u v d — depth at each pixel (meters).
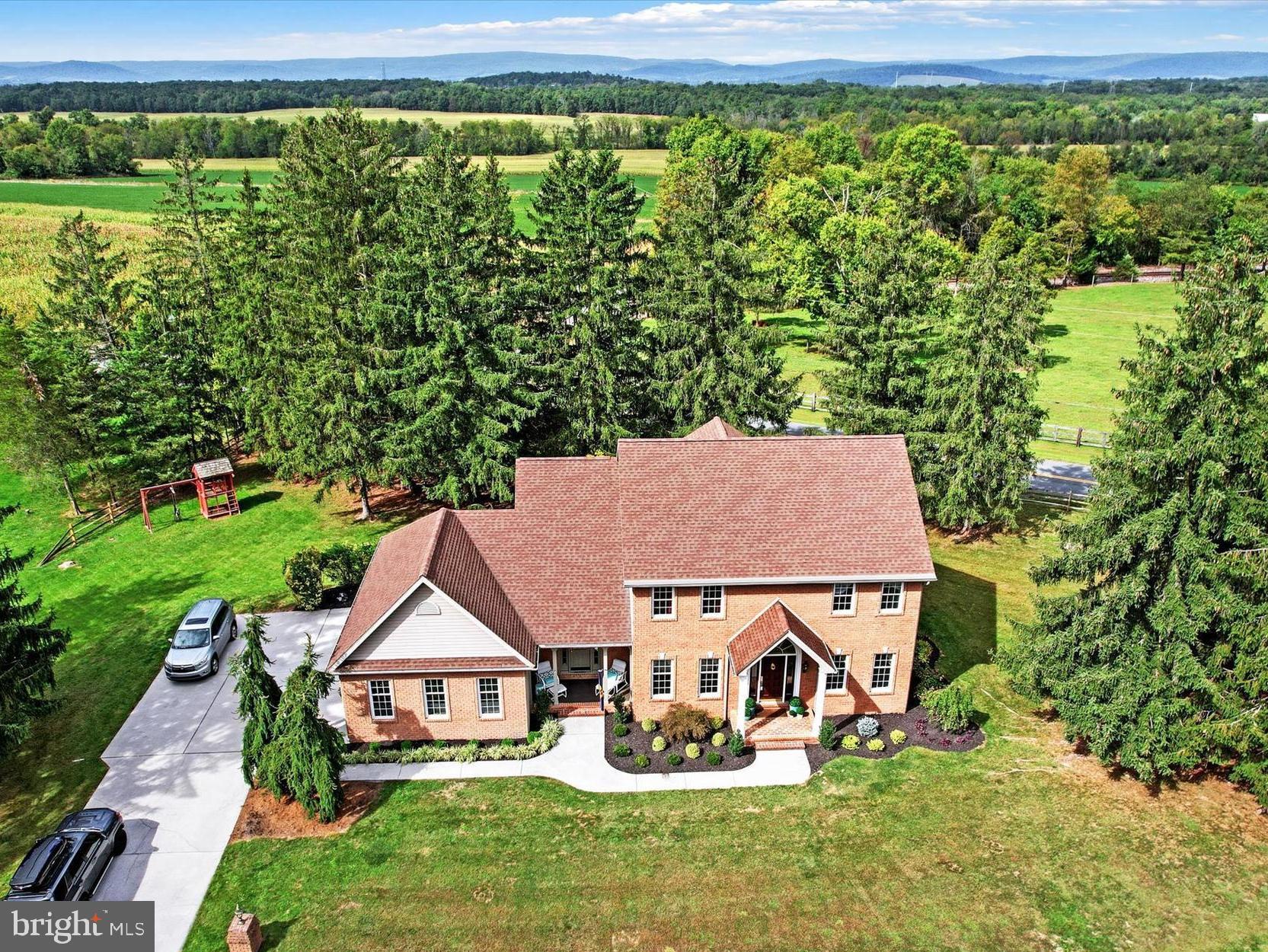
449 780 27.12
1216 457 23.86
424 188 42.94
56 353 46.75
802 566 28.44
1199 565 24.05
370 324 40.25
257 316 46.50
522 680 28.28
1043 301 43.94
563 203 44.75
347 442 42.38
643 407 47.62
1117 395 25.89
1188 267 119.75
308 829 24.98
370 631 27.02
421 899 22.38
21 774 27.42
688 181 56.69
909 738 28.89
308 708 24.56
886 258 44.00
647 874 23.09
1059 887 22.44
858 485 30.30
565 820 25.22
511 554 31.03
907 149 109.56
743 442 31.05
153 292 49.91
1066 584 38.72
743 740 28.47
